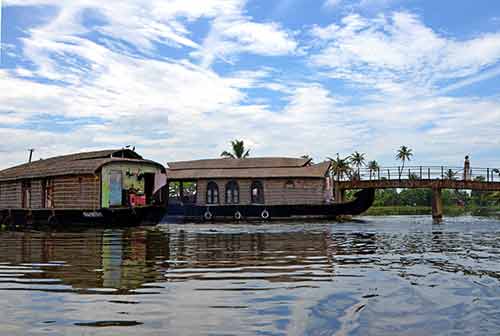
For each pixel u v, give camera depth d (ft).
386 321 17.54
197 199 128.36
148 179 88.12
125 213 78.02
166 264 32.35
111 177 81.46
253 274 27.84
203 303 20.18
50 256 37.27
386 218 140.36
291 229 79.00
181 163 137.49
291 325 16.98
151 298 21.16
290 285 24.29
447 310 19.11
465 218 136.87
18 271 29.01
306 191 124.57
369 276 27.17
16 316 18.13
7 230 76.43
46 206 87.30
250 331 16.29
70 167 83.30
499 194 300.81
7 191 97.35
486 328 16.74
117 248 44.01
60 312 18.72
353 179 140.05
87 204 80.74
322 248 44.29
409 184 135.23
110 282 25.14
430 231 73.77
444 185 134.41
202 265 31.81
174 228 81.92
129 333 16.08
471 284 24.70
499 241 53.67
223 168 132.36
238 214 122.21
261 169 129.90
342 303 20.24
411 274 27.99
